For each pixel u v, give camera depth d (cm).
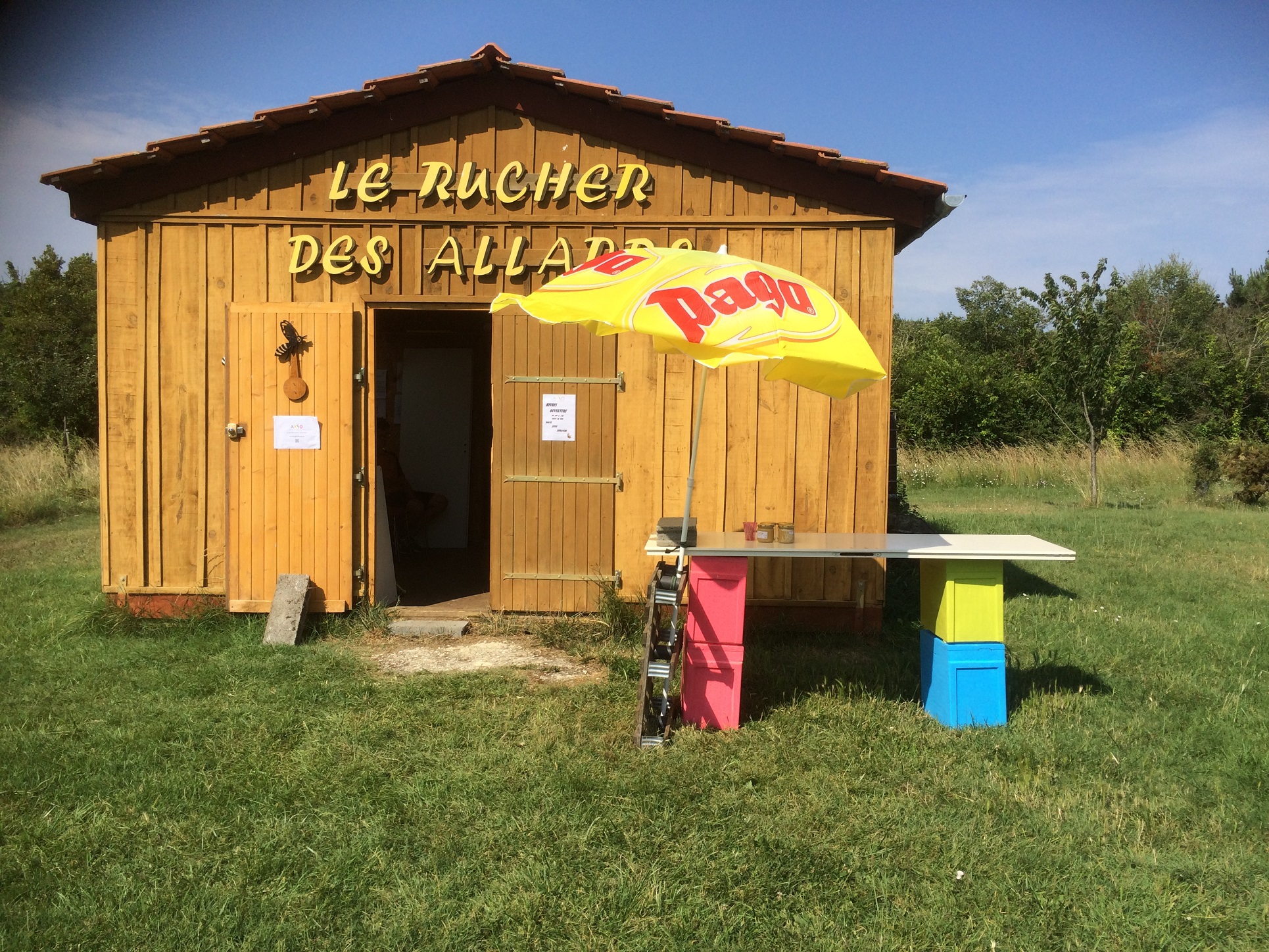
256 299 717
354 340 713
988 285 4059
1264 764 456
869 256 704
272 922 319
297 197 713
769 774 438
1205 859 364
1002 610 510
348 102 694
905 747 473
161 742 474
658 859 362
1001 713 509
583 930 317
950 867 358
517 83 711
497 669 616
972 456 2128
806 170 703
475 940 312
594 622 712
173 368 715
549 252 711
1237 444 1697
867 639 707
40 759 449
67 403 1950
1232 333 3575
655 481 721
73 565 1011
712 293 438
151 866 354
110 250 709
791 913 329
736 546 512
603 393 720
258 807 403
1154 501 1697
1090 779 441
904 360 2859
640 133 708
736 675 504
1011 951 308
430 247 717
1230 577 954
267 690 557
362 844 368
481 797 412
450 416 1114
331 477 714
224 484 718
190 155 707
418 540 1102
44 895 336
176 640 666
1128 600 843
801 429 712
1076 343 1662
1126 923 323
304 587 700
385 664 629
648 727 492
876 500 712
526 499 727
